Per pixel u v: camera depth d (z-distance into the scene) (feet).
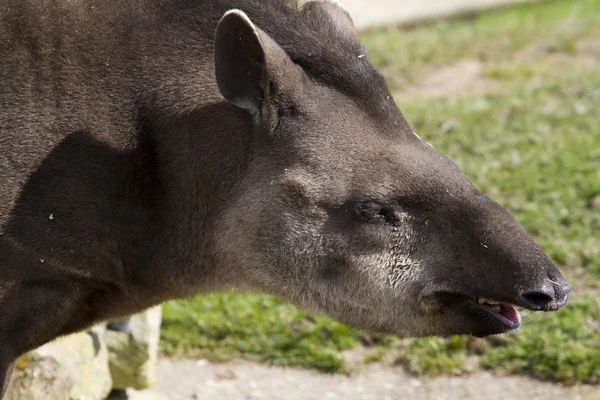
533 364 60.64
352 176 40.78
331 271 41.57
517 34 120.67
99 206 40.93
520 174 78.69
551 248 68.74
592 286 65.67
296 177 40.91
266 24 42.01
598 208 73.36
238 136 41.52
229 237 42.39
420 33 125.29
